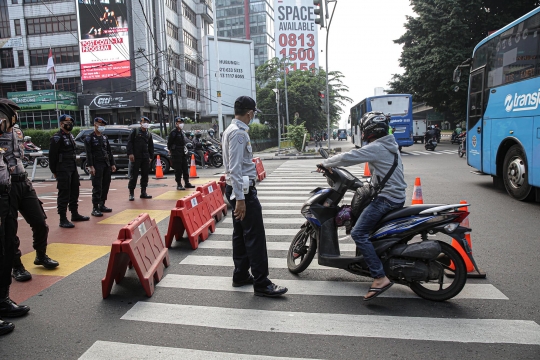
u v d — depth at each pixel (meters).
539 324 3.25
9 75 40.56
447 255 3.67
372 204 3.82
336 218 4.22
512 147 8.58
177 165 10.74
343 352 2.90
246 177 3.76
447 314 3.47
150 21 37.78
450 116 48.09
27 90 40.56
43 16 39.66
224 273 4.64
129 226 4.07
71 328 3.37
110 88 37.91
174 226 5.70
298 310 3.62
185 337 3.17
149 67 37.50
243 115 3.86
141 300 3.92
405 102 22.45
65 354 2.97
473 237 5.80
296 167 17.16
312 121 49.44
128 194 10.46
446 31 29.83
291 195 9.78
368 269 3.89
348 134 79.50
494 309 3.54
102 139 7.91
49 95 36.06
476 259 4.86
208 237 6.21
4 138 4.23
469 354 2.83
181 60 44.56
